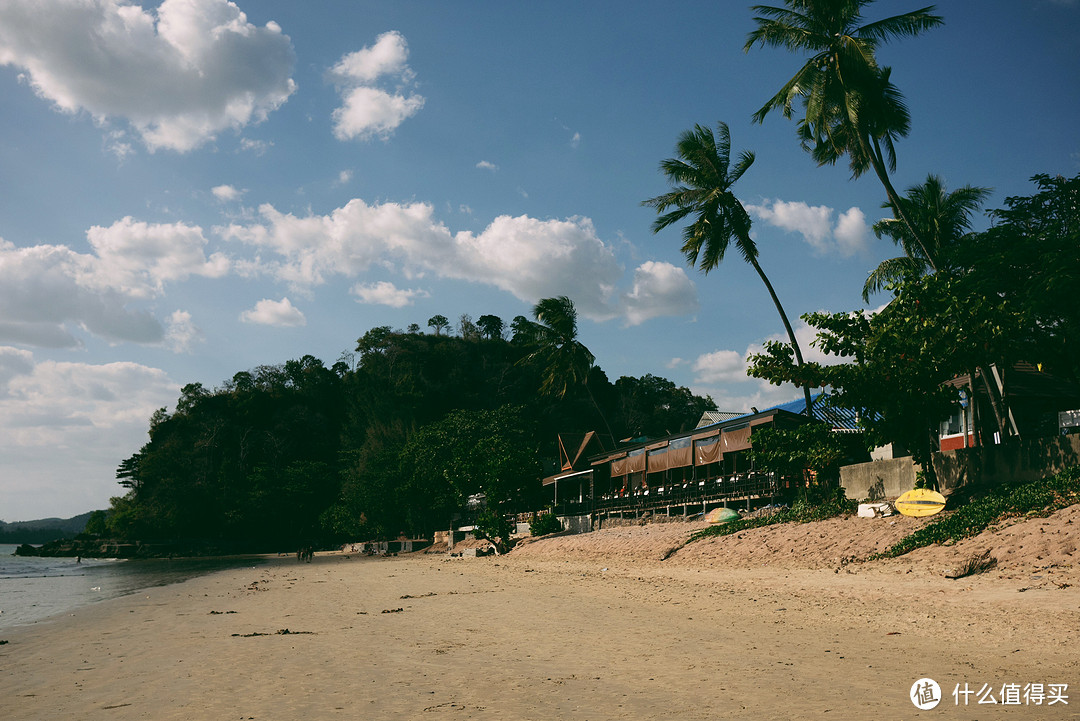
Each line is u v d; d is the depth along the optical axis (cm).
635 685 743
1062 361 2519
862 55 2455
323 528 9131
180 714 683
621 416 11762
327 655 1002
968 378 2948
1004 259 2366
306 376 12081
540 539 4016
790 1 2692
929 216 3241
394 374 11825
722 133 3419
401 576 2861
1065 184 2445
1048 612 1095
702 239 3262
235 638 1237
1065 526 1504
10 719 705
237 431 10569
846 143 2662
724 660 877
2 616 2022
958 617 1141
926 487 2175
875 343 2147
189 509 9544
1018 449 2034
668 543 2778
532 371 12525
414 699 703
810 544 2159
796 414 3189
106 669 995
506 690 733
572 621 1309
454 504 6138
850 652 917
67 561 8788
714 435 3544
